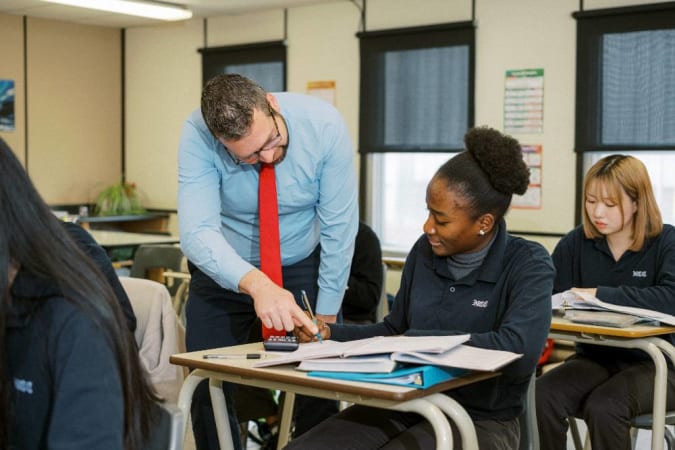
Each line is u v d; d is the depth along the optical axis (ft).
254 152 6.74
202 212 7.16
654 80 17.90
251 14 24.72
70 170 27.25
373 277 11.87
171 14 23.43
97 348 3.71
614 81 18.42
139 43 27.86
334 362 5.20
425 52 21.08
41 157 26.50
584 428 13.11
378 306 11.94
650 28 17.87
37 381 3.75
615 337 7.60
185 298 12.00
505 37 20.01
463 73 20.49
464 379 5.25
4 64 25.48
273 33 24.30
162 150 27.53
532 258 6.26
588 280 9.46
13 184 3.67
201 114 7.20
